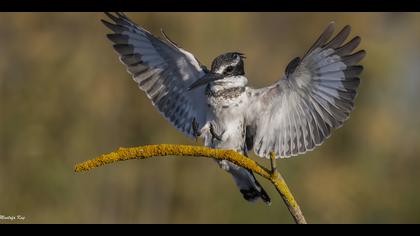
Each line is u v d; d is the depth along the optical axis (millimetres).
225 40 14383
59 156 13742
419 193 15148
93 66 14219
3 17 14250
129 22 7547
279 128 7191
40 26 14367
